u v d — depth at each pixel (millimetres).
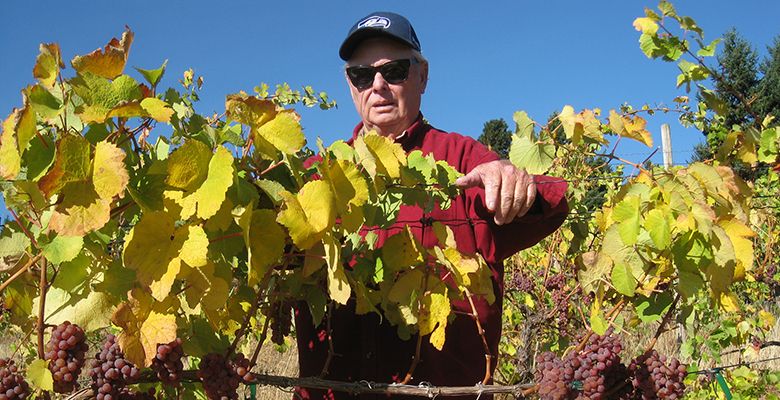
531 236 2141
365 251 1911
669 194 1765
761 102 20125
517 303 4508
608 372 1784
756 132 2523
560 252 4395
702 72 2463
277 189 1536
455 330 2123
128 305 1391
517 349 4203
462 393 1715
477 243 2162
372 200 1730
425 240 2121
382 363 2135
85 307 1461
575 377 1731
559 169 3598
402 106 2490
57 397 1615
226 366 1541
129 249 1369
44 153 1394
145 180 1484
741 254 1882
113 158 1306
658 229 1719
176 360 1421
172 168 1378
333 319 2207
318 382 1673
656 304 1924
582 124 1988
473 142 2379
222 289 1466
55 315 1466
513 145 2078
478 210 2090
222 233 1556
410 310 1799
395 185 1822
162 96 1665
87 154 1328
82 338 1396
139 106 1380
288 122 1532
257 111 1516
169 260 1377
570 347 1861
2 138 1371
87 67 1398
